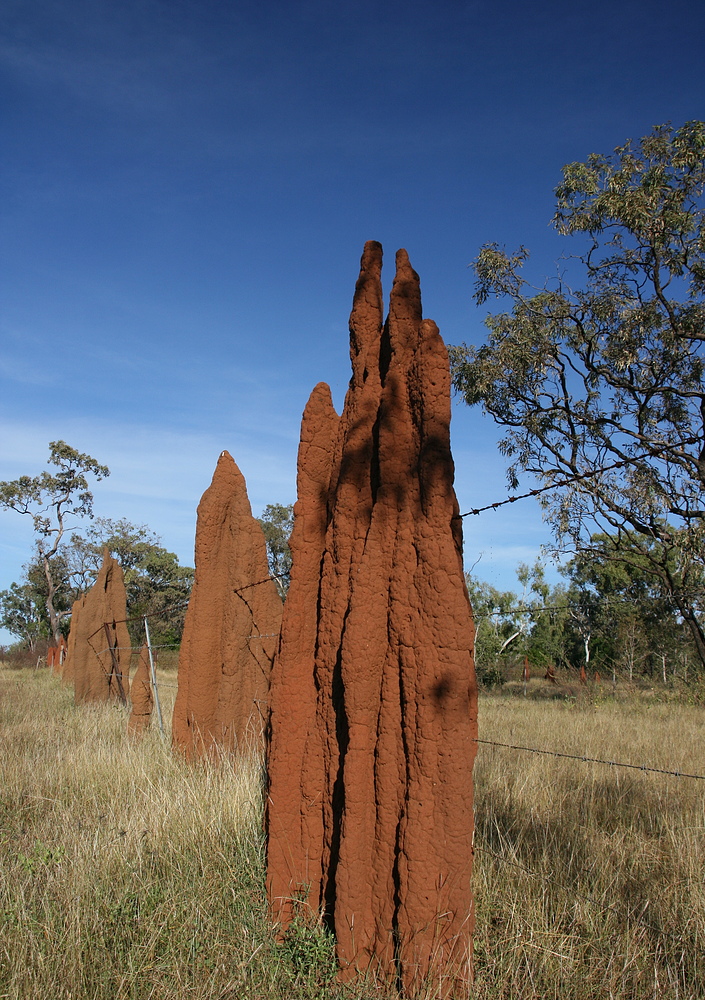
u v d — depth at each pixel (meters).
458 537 5.30
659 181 12.39
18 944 4.67
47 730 13.32
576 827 6.70
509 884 5.38
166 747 10.23
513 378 14.59
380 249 6.21
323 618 5.52
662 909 5.05
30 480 53.75
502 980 4.27
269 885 5.32
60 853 6.41
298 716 5.49
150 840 6.38
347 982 4.43
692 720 14.84
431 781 4.51
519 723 14.32
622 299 13.51
